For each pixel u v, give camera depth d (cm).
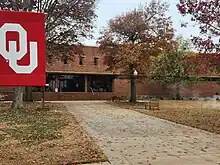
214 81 4397
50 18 2447
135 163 736
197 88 4691
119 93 4397
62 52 2858
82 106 2833
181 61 3997
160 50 3306
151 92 4541
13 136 1070
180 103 3475
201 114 2028
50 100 4003
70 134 1141
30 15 217
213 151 880
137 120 1691
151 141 1036
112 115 1970
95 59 4416
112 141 1025
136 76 3494
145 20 3322
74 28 2750
